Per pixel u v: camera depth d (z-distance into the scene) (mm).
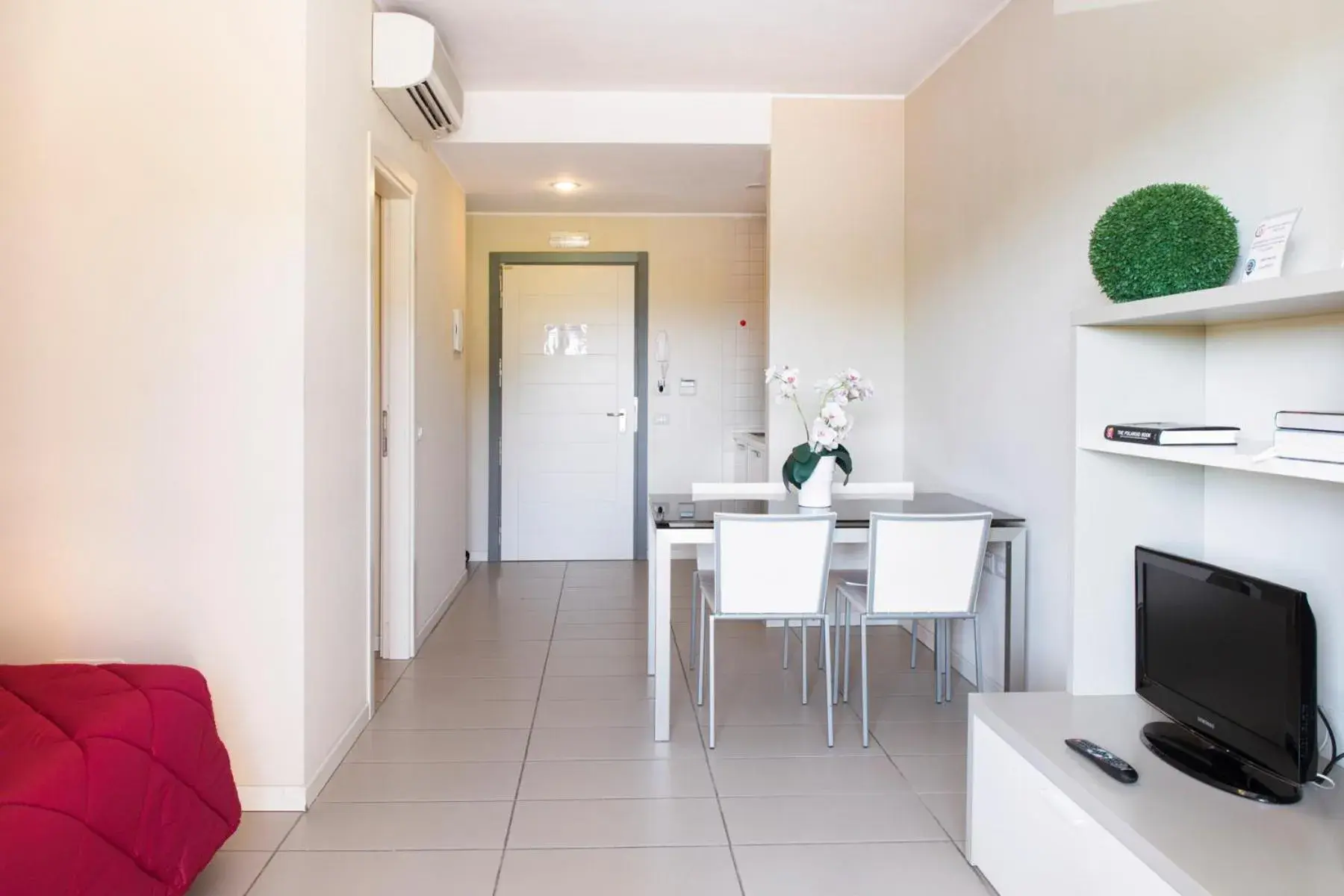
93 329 2453
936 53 3889
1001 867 2051
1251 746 1715
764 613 3027
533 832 2383
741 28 3617
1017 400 3254
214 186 2451
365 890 2086
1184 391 2180
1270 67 1976
